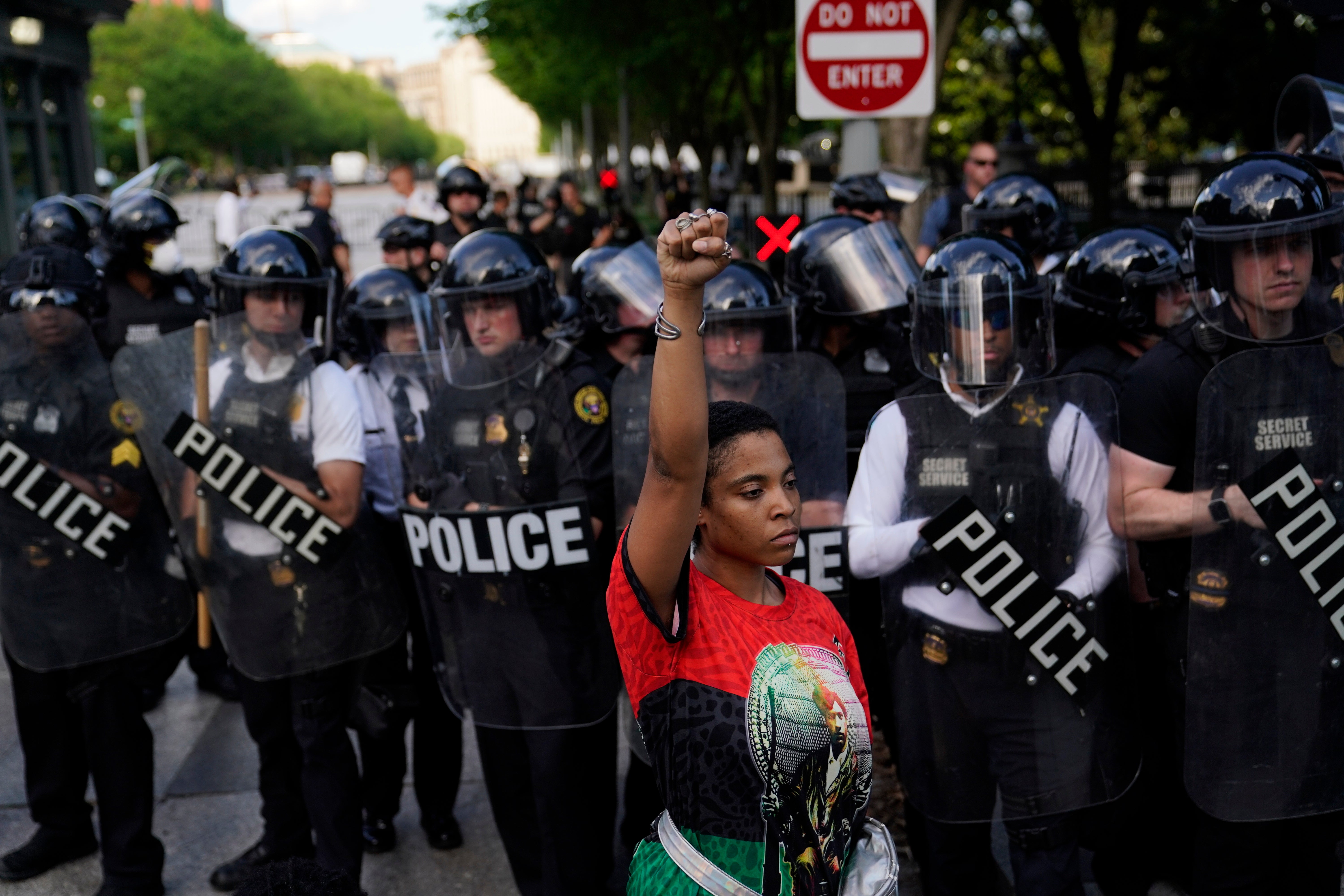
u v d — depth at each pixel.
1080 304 3.30
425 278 5.79
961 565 2.51
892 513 2.56
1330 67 3.51
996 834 3.51
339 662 3.05
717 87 21.73
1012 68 17.69
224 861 3.52
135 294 4.62
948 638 2.53
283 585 3.03
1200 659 2.46
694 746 1.71
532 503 2.84
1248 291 2.44
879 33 4.04
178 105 64.56
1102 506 2.53
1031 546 2.51
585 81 21.20
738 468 1.72
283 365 2.99
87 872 3.48
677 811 1.73
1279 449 2.40
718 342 2.80
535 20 15.05
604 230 13.07
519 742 3.01
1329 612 2.44
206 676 4.70
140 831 3.23
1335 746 2.47
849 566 2.80
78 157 13.45
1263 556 2.42
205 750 4.25
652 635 1.73
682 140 24.00
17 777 4.05
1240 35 12.33
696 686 1.72
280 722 3.26
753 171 27.03
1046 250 4.62
